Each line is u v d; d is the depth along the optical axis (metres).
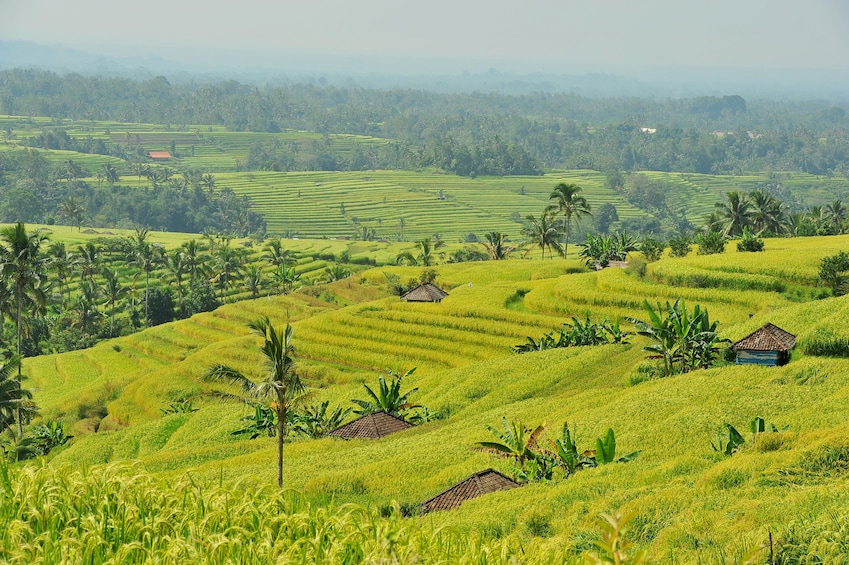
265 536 11.11
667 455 37.41
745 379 50.59
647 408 47.34
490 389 65.62
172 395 87.00
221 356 95.88
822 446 28.45
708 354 57.97
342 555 10.73
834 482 25.31
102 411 91.31
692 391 49.41
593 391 56.66
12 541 10.31
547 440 42.62
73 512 11.55
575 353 70.50
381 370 85.50
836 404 40.28
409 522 12.74
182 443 67.94
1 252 89.81
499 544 12.06
